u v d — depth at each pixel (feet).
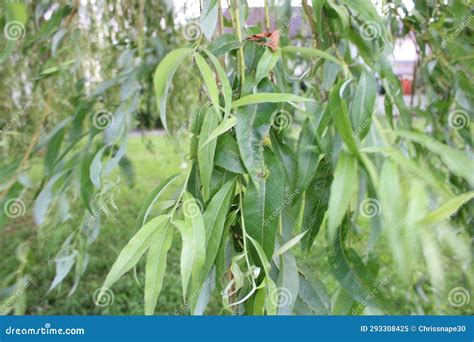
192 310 1.64
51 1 3.31
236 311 1.81
